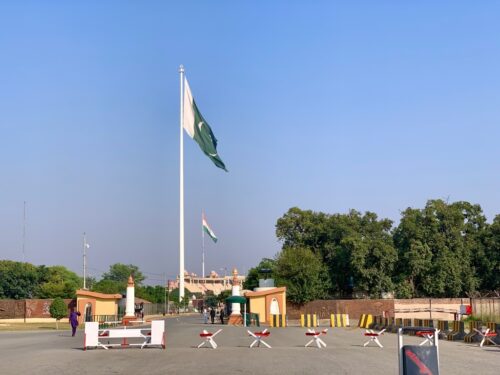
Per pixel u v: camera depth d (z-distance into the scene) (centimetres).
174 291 14038
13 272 10175
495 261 7419
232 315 6122
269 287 6712
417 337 3666
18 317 7925
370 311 6650
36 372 1912
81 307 6366
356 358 2342
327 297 7388
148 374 1833
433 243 7362
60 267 12088
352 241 7262
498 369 2006
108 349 2861
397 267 7475
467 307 5406
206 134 7388
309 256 7212
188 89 7425
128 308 5962
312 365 2078
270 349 2827
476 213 7862
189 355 2495
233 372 1872
